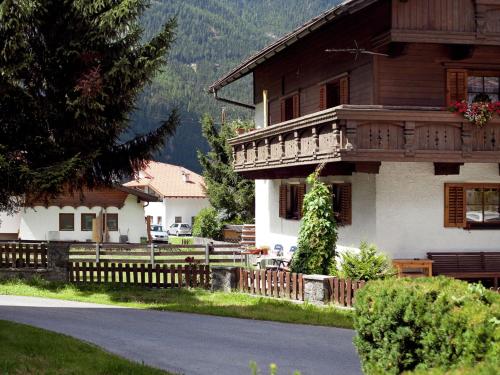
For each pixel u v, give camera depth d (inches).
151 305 673.6
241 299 698.2
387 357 304.0
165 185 2984.7
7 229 1753.2
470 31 666.2
